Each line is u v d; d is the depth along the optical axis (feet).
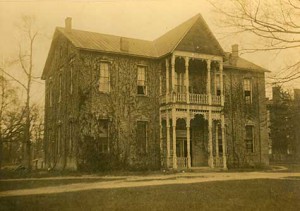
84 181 61.16
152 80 95.14
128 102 90.74
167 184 55.36
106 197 44.14
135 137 90.48
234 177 67.92
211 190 49.47
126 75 91.40
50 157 100.32
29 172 81.00
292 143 128.36
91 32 94.27
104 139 86.69
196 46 93.09
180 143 96.78
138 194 45.98
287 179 62.39
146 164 90.89
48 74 106.42
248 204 41.11
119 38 97.04
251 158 104.78
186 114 90.27
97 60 87.86
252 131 106.11
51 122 102.01
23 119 97.81
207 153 98.02
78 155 82.33
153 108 94.12
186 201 41.91
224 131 97.50
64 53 94.48
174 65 90.43
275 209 39.65
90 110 85.30
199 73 99.86
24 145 115.44
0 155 93.15
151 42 103.65
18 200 43.06
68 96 89.92
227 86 104.22
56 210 38.34
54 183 58.59
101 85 88.17
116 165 86.69
